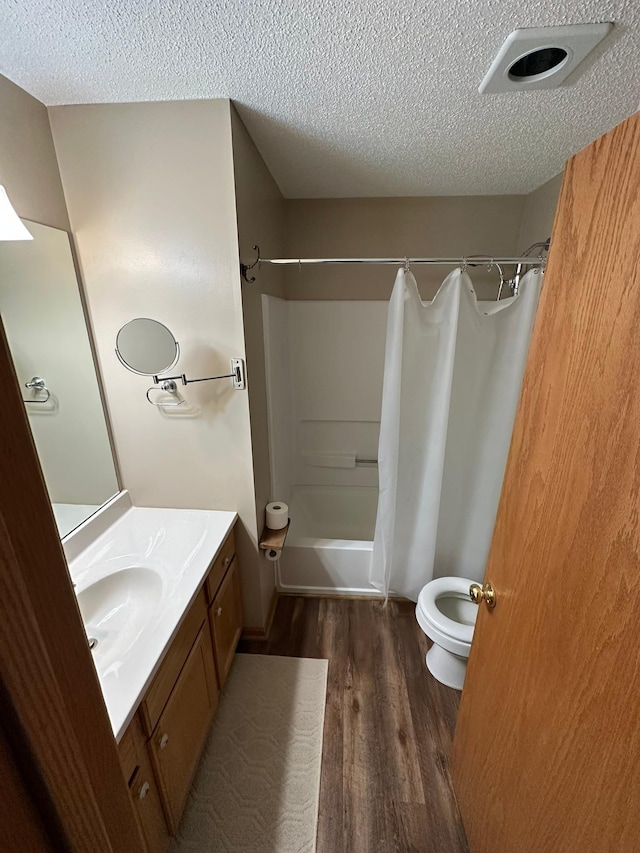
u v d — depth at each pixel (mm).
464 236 2277
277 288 2115
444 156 1639
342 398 2648
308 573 2180
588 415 598
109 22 858
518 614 829
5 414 304
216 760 1380
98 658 1002
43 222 1239
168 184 1295
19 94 1131
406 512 1984
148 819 973
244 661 1780
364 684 1672
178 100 1210
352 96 1176
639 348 484
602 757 553
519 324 1667
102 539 1465
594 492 580
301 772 1346
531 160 1681
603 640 555
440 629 1575
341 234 2314
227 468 1620
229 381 1499
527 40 903
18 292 1137
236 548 1726
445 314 1658
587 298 607
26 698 325
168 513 1656
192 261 1368
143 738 945
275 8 819
